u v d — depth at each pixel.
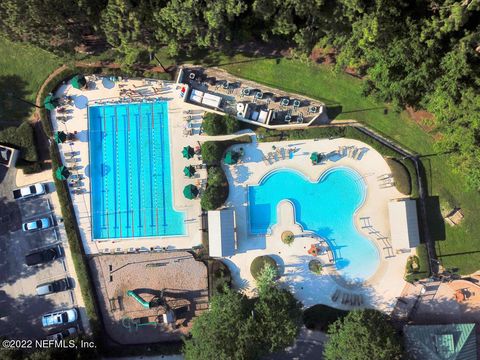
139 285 69.12
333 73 62.69
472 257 65.12
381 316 60.88
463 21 51.44
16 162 70.00
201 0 57.09
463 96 53.75
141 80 70.38
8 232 70.88
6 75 71.56
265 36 63.16
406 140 66.44
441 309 65.44
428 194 66.19
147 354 68.25
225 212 66.31
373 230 67.00
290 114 68.06
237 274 68.38
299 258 67.69
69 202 69.75
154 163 70.06
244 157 68.81
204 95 68.25
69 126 70.88
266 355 65.19
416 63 56.72
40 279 70.19
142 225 69.69
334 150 67.75
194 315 68.44
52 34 63.62
